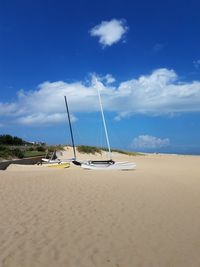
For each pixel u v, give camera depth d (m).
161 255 7.82
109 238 8.98
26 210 11.94
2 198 14.09
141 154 81.69
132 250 8.11
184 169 35.88
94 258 7.54
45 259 7.38
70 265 7.10
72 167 40.00
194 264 7.34
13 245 8.16
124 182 20.95
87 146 72.81
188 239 9.01
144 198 14.96
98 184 19.56
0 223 10.10
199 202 14.20
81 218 11.01
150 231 9.69
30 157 64.88
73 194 15.66
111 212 11.98
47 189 17.03
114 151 77.19
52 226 9.96
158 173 29.47
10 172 28.08
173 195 16.00
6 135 109.62
